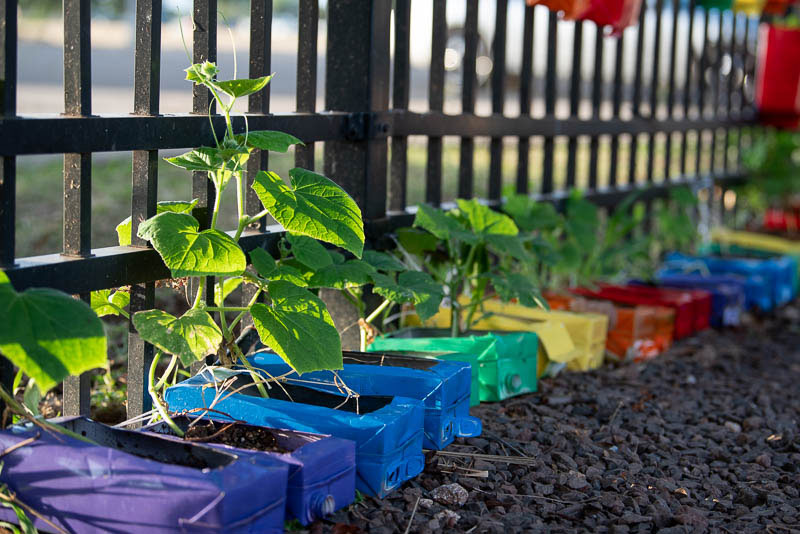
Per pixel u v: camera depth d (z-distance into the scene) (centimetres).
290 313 229
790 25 746
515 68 1497
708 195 664
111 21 2655
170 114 255
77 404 242
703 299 465
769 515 238
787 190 734
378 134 334
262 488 185
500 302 384
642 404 328
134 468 183
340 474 211
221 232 228
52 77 1745
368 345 307
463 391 268
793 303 573
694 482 259
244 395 235
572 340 371
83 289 231
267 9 285
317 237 233
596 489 247
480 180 756
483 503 230
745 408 339
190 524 178
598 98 510
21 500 194
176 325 215
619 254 486
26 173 761
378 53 331
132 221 253
